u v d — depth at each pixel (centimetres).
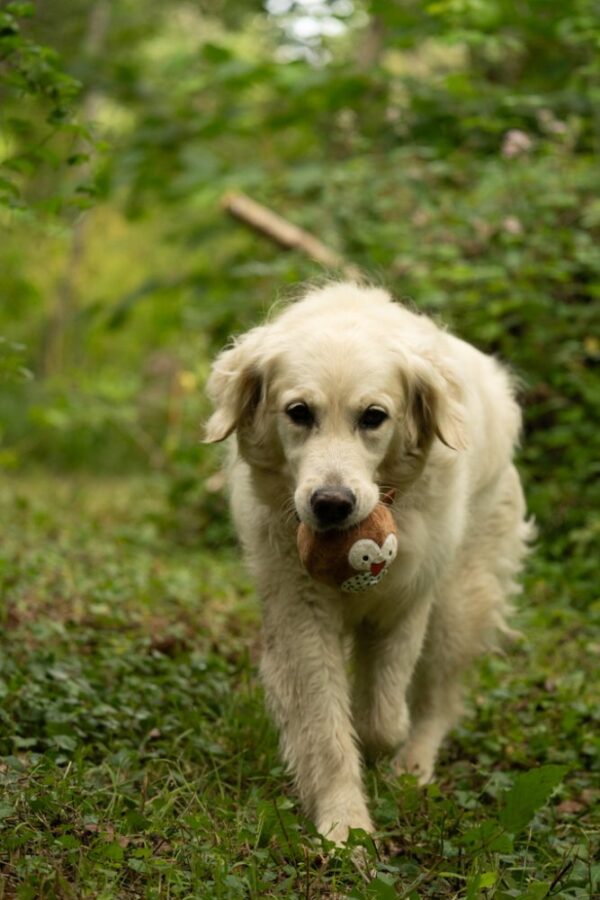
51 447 2344
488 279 1281
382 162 1559
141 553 1298
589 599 1092
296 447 632
